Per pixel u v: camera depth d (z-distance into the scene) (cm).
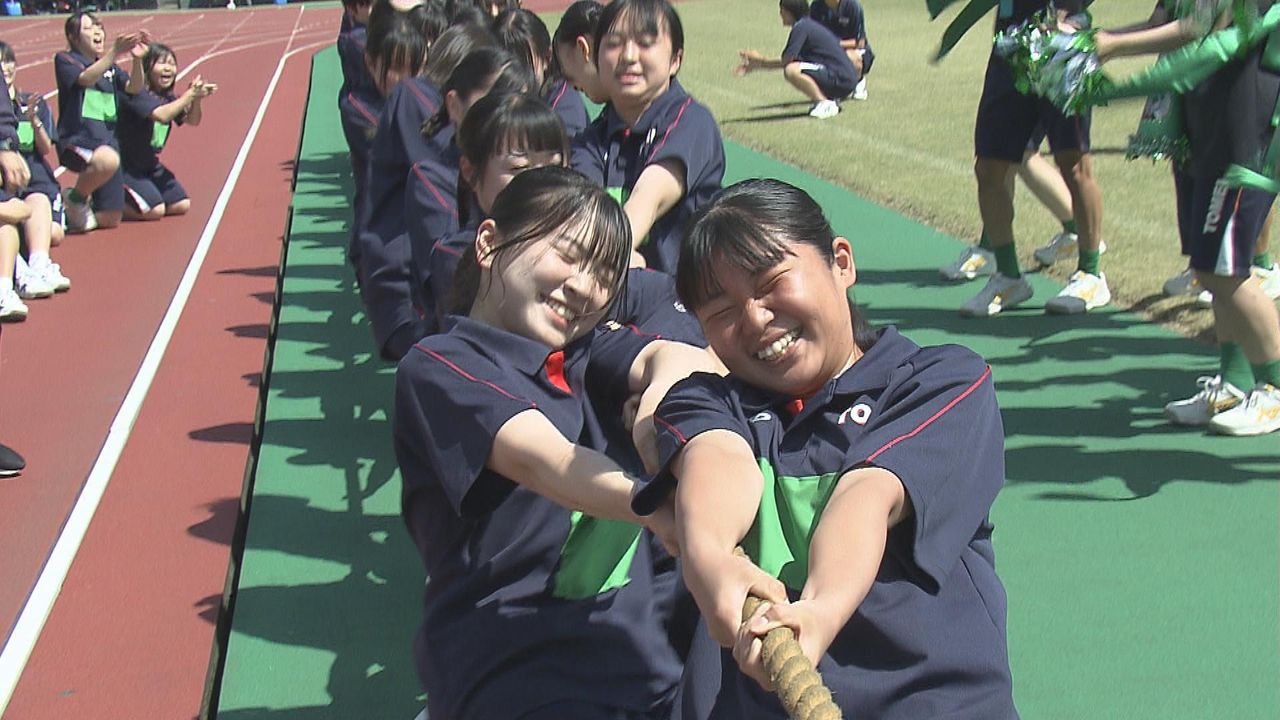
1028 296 748
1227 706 379
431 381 277
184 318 883
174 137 1714
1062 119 708
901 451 224
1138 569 459
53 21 5016
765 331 235
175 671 439
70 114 1153
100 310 927
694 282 239
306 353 786
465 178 402
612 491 244
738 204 237
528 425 264
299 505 555
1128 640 416
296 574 492
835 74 1438
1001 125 715
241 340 827
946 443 228
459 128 398
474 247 298
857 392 241
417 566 495
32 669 442
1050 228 895
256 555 509
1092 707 381
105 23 4797
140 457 635
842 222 975
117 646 455
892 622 226
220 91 2239
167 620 472
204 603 484
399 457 295
